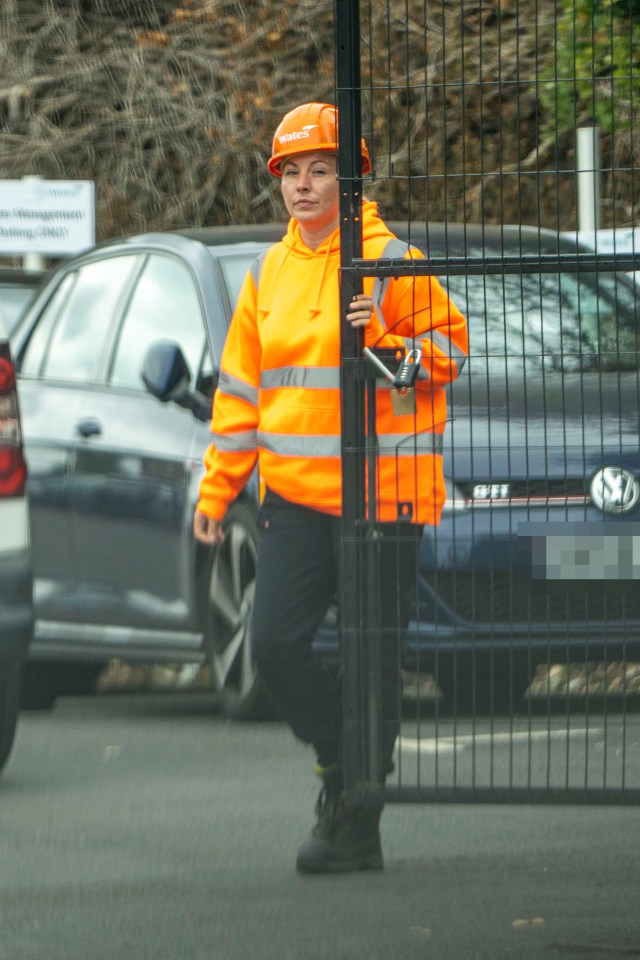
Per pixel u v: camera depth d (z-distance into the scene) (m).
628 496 24.56
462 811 23.38
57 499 33.19
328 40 61.94
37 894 19.58
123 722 30.80
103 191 62.47
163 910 18.81
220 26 62.47
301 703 20.77
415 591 20.03
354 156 19.81
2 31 63.59
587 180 37.25
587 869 20.14
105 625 32.38
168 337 32.34
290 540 20.91
